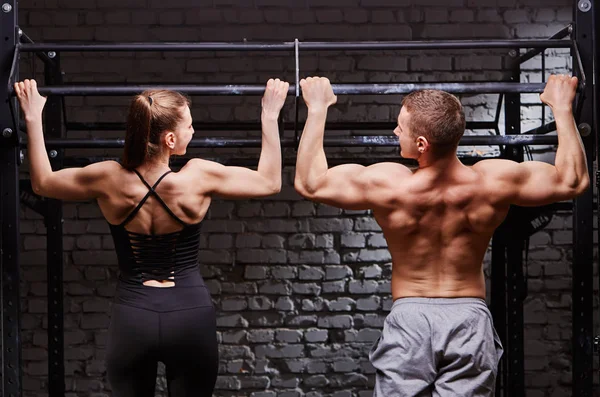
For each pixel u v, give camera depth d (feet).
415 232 6.56
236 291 13.00
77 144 8.30
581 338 8.23
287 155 13.03
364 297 13.06
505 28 13.01
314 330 13.01
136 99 6.75
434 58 12.97
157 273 6.90
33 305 12.76
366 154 12.90
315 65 12.90
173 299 6.85
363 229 13.07
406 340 6.39
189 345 6.86
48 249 10.54
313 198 6.73
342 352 13.02
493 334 6.64
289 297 13.03
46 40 12.69
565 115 7.00
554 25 13.01
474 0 12.97
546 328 13.07
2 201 7.95
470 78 12.98
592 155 8.20
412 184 6.51
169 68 12.82
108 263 12.86
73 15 12.71
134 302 6.82
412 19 12.94
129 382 6.85
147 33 12.79
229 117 12.87
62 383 10.68
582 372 8.21
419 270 6.61
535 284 13.07
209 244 12.94
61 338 10.66
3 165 7.94
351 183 6.68
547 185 6.62
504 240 10.94
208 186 6.98
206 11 12.82
